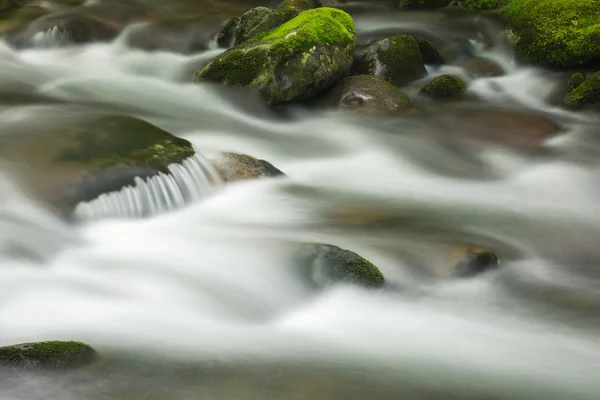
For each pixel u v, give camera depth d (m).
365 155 9.56
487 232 7.16
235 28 13.10
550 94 11.56
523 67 12.56
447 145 9.77
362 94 10.60
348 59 11.12
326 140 9.94
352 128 10.18
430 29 14.48
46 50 13.81
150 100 11.02
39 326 5.00
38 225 6.18
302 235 6.69
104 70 12.75
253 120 10.58
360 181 8.64
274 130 10.27
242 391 4.33
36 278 5.63
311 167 9.05
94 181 6.62
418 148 9.72
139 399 4.16
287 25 11.33
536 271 6.40
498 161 9.41
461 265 6.20
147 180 6.91
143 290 5.58
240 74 10.80
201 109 10.82
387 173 9.04
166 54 13.58
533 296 5.93
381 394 4.41
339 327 5.32
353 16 15.92
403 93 10.84
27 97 10.49
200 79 11.14
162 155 7.23
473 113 10.73
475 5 15.19
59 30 13.85
